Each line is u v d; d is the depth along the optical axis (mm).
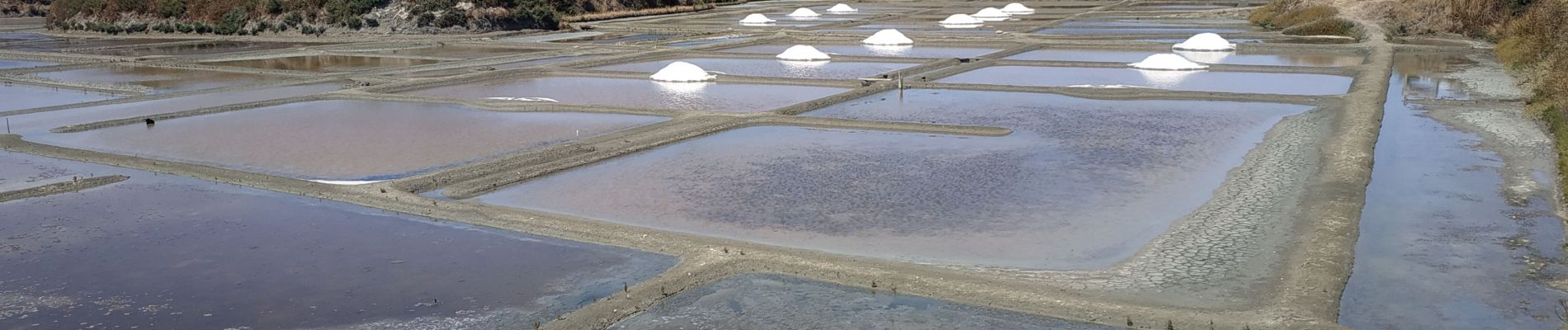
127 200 13008
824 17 48719
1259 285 8992
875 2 60625
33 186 13711
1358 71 23484
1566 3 27109
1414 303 8797
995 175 13570
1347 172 12984
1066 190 12727
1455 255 10070
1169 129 16672
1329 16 36531
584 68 27828
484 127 17906
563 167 14336
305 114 19656
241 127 18203
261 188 13500
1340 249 9867
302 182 13602
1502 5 33031
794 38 36438
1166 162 14250
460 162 15016
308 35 42562
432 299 9312
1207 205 11781
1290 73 24141
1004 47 32094
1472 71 24406
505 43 37344
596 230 11102
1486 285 9211
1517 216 11453
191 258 10586
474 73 25562
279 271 10156
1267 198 11930
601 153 15219
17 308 9227
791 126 17531
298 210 12398
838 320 8625
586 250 10625
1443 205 12016
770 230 11242
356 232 11422
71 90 24516
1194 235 10570
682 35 39750
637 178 13820
